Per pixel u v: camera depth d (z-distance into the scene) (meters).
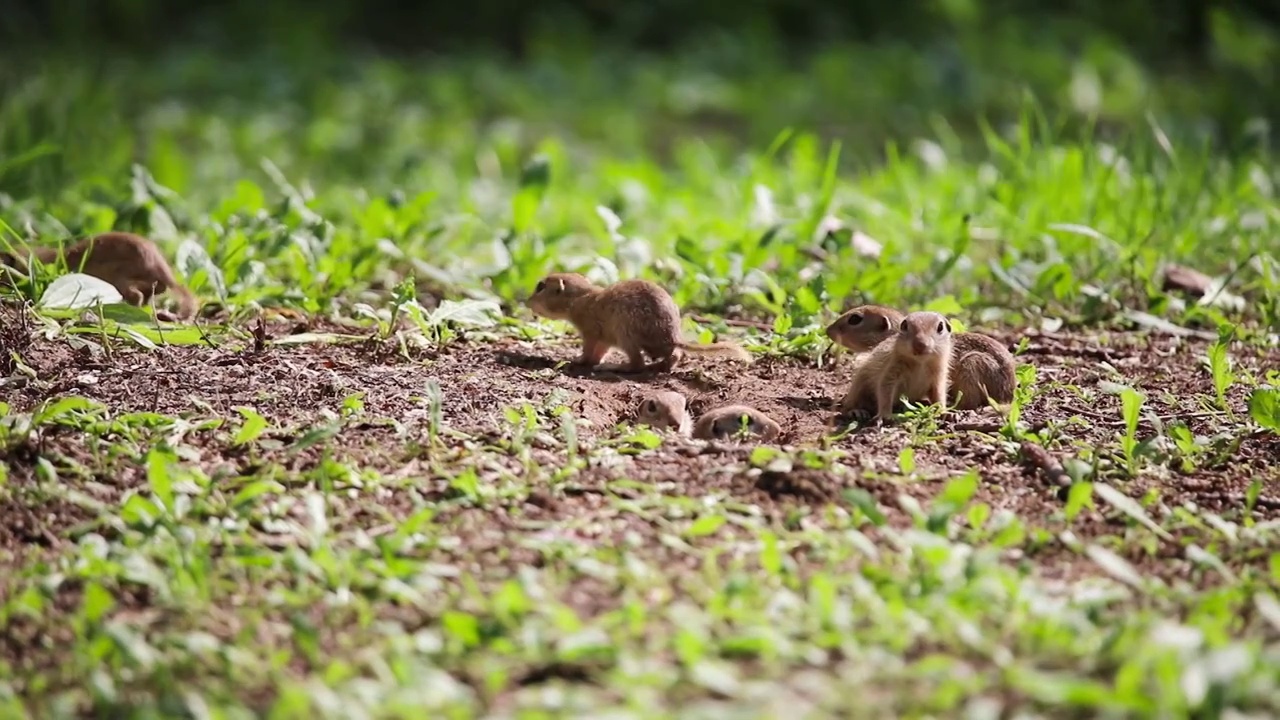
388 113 30.00
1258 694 6.55
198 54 35.19
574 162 26.94
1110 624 7.48
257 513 8.76
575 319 12.33
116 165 21.19
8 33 37.12
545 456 9.78
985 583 7.66
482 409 10.73
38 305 11.99
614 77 34.84
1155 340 13.78
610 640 7.22
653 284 12.20
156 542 8.31
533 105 32.19
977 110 31.45
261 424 9.67
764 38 37.31
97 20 38.12
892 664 6.91
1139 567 8.48
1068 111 30.52
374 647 7.32
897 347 10.95
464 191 21.30
